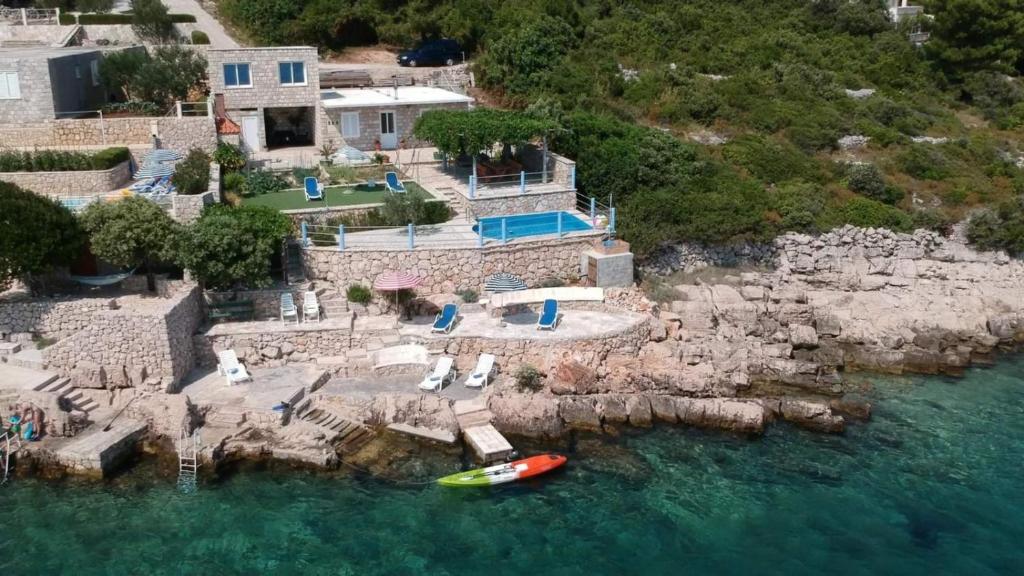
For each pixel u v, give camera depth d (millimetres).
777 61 75375
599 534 27047
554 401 33094
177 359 33344
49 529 26703
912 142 65000
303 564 25344
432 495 28703
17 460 29641
